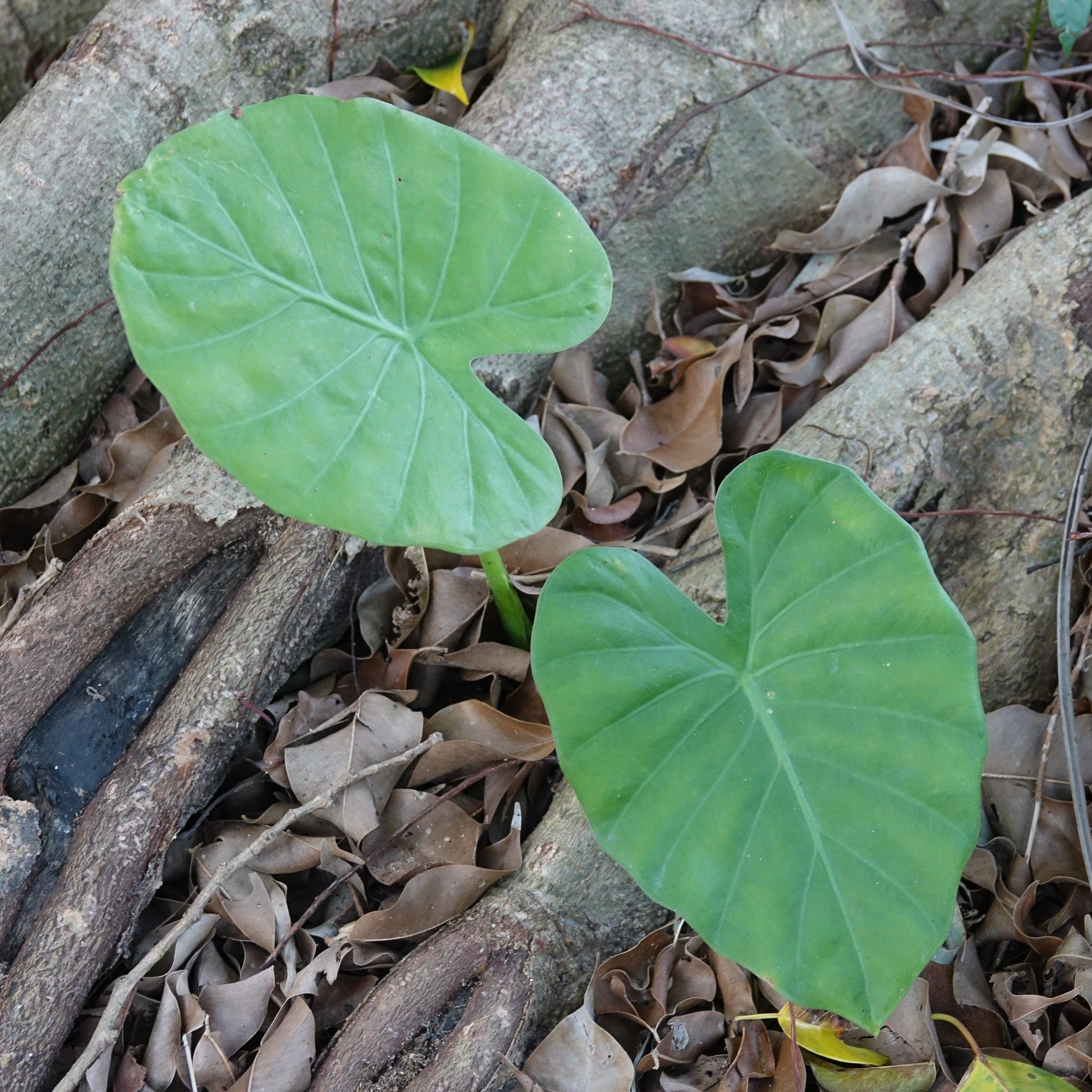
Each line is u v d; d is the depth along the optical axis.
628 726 1.12
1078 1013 1.21
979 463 1.31
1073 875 1.24
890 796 1.11
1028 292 1.31
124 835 1.24
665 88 1.37
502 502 1.12
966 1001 1.21
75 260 1.38
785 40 1.37
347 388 1.11
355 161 1.12
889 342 1.37
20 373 1.39
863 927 1.10
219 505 1.29
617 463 1.38
